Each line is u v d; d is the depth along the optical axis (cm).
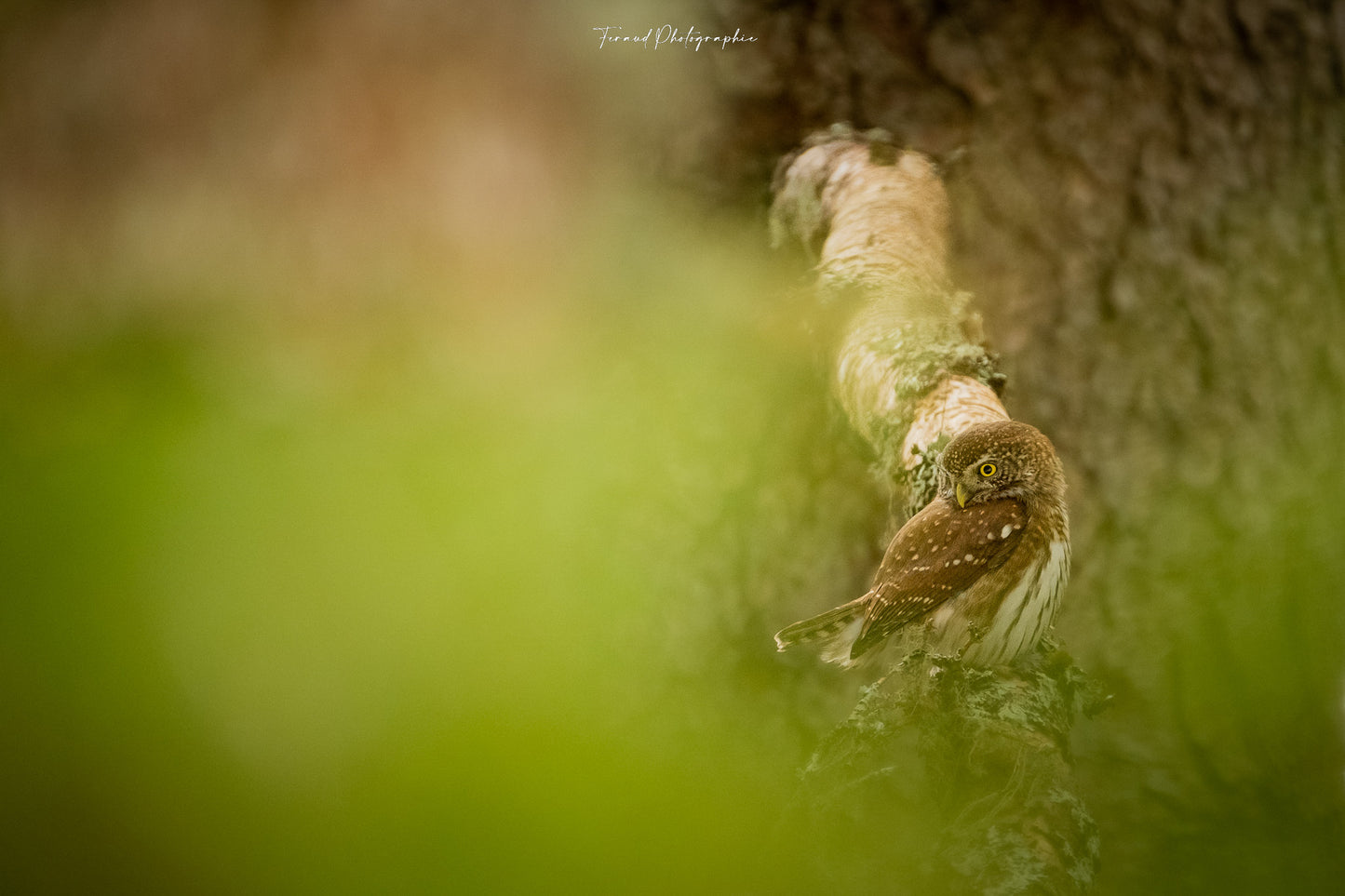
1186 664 265
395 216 263
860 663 246
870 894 227
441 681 238
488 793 229
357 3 265
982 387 248
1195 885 258
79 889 236
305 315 260
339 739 234
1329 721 264
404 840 228
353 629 242
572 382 265
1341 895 256
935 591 241
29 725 238
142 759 237
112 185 264
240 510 246
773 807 245
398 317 262
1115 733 264
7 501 243
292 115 264
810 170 264
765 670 264
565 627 256
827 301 255
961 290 260
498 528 256
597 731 230
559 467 262
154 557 242
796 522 264
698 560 263
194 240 262
